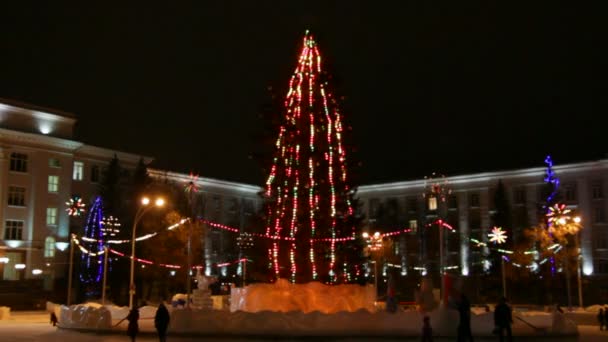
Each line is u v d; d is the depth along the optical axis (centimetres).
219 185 8644
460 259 8150
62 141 6869
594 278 7256
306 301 2894
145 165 7575
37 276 6488
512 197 8025
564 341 2814
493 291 7362
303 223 3012
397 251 8525
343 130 3170
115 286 6744
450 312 2725
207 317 2759
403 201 8794
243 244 6594
